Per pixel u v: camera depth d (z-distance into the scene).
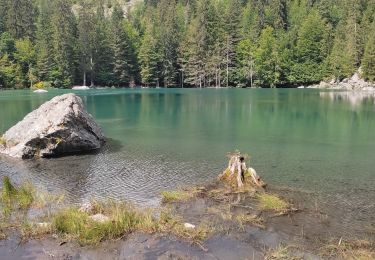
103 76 105.75
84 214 11.75
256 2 126.88
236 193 14.94
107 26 114.19
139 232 11.05
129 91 85.56
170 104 53.62
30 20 106.38
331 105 51.59
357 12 106.75
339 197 15.02
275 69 105.38
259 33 112.19
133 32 119.19
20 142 21.89
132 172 18.39
